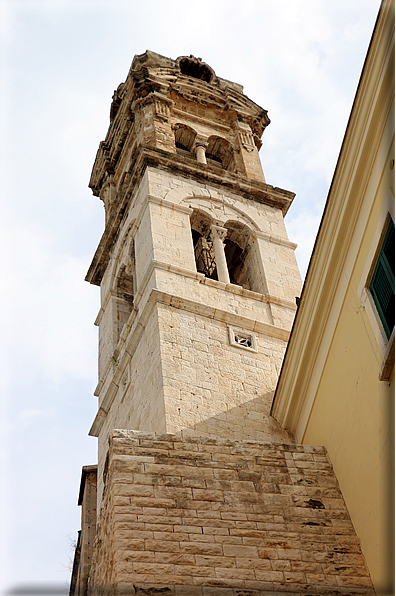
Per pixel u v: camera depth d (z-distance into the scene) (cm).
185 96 4447
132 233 3700
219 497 1945
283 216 3953
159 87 4341
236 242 3766
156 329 2917
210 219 3631
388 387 1855
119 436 2002
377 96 2005
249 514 1931
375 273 1994
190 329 2972
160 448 2008
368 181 2066
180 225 3447
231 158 4325
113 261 3925
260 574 1786
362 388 2020
